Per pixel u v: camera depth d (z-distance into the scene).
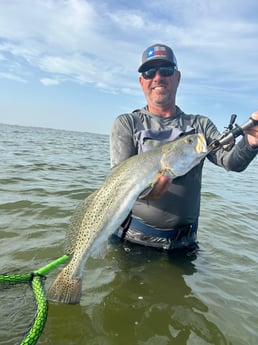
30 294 0.88
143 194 0.98
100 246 0.90
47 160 3.92
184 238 1.24
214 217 1.90
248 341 0.81
